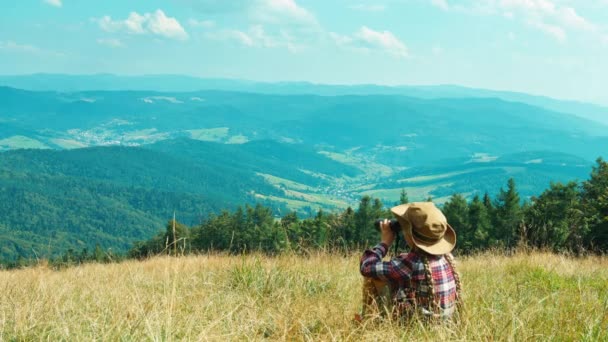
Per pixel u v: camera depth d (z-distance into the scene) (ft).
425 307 13.52
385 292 14.24
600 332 12.92
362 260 14.34
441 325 13.03
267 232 205.46
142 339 12.77
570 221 101.65
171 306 14.66
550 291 22.61
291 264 24.90
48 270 31.83
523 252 36.94
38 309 16.22
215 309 16.70
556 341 12.81
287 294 19.72
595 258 40.63
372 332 12.84
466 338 12.49
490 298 18.10
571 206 122.21
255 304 17.56
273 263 24.26
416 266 13.61
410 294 13.67
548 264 32.68
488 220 198.59
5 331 13.83
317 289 21.24
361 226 199.41
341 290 21.15
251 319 14.90
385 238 14.46
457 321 13.60
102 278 28.19
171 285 21.61
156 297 17.84
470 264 34.45
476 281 24.16
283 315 15.56
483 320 13.93
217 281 22.30
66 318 15.12
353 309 16.88
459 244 194.18
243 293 20.13
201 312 15.85
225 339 13.21
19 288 22.18
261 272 22.56
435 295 13.47
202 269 26.63
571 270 31.24
